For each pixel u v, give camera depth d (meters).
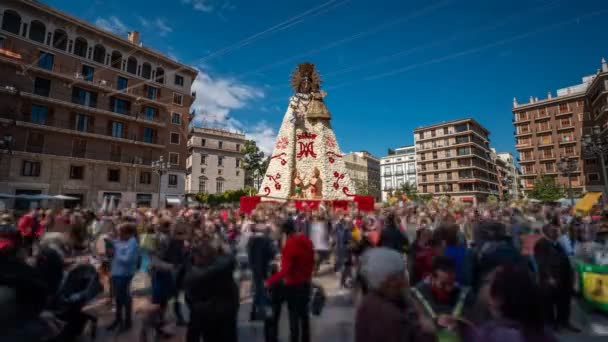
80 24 31.66
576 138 54.00
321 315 5.66
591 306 5.52
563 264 4.73
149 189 35.88
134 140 35.12
